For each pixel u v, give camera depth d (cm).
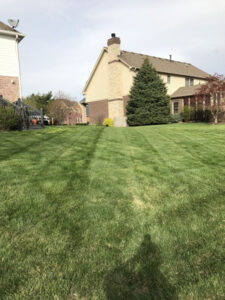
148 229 228
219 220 248
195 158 515
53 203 275
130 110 1988
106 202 285
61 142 663
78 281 160
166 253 193
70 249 194
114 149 598
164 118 1905
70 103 3116
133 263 180
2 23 1303
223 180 371
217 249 199
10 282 158
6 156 466
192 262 182
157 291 153
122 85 2166
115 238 212
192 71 2688
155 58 2527
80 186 331
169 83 2352
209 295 150
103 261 181
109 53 2158
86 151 557
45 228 224
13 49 1261
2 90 1238
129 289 154
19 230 220
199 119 1850
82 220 241
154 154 552
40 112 1104
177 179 375
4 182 328
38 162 437
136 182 358
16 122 952
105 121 2136
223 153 563
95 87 2439
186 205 283
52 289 153
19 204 268
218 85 1458
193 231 227
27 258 182
